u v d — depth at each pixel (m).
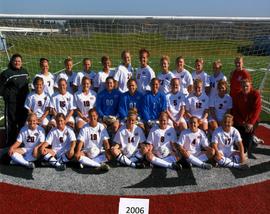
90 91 7.14
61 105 6.91
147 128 6.62
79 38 10.56
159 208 4.87
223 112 7.02
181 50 10.48
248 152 6.85
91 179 5.66
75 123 6.91
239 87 7.30
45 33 10.27
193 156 6.07
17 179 5.62
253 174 5.87
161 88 7.55
